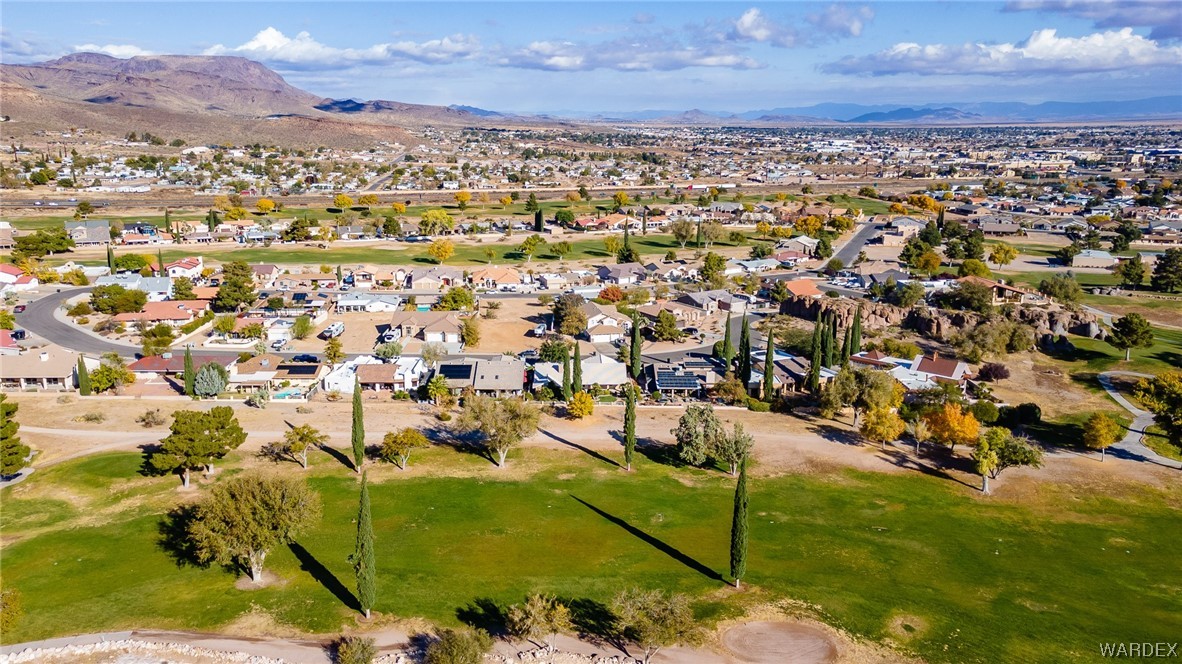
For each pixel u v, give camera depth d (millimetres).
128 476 92500
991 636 62594
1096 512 87812
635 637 60188
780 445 106625
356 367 133250
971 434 99438
